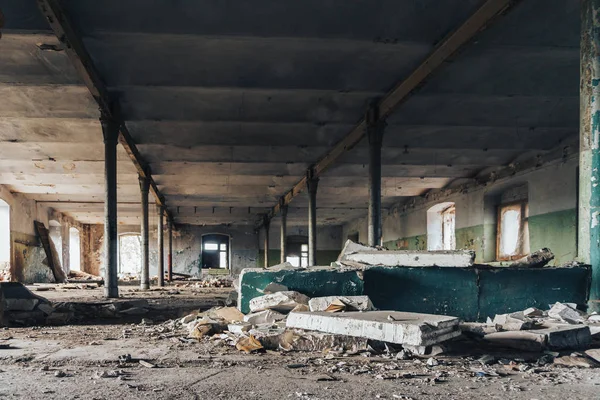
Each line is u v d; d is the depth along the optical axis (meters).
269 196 21.52
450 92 8.82
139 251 30.31
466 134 12.18
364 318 3.85
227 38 7.09
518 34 7.16
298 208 24.50
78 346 4.24
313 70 8.36
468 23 6.29
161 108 10.04
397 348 3.79
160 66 8.27
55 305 7.40
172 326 5.62
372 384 2.83
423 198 20.66
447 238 19.88
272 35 6.98
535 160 13.30
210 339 4.55
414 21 7.02
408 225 22.47
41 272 21.62
